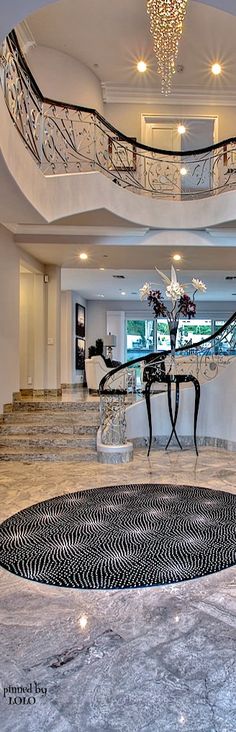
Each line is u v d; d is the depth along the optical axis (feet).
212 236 20.24
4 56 11.30
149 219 19.67
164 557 7.88
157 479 13.52
